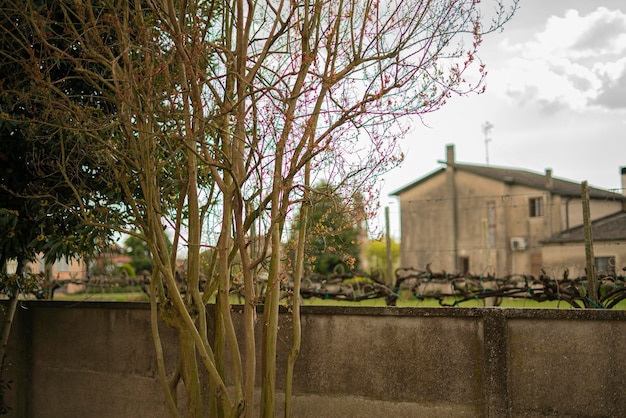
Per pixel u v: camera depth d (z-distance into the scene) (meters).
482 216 33.72
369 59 3.96
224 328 4.43
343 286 9.40
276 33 4.31
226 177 4.20
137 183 5.28
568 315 4.02
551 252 28.58
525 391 4.12
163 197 4.74
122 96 3.83
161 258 4.19
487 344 4.21
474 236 33.88
